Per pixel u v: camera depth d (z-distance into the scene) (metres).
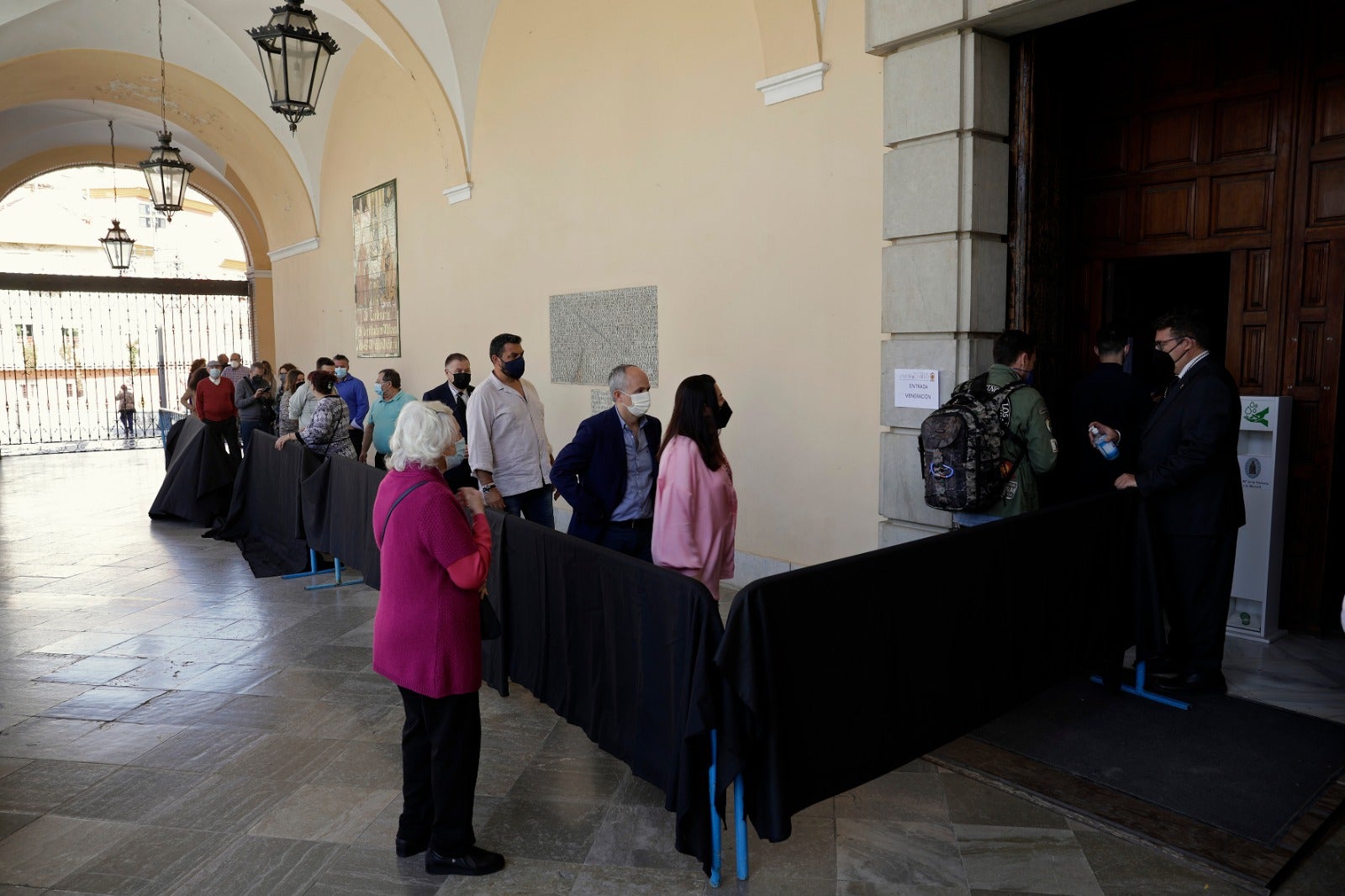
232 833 3.26
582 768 3.76
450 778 2.93
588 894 2.86
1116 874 2.90
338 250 13.04
